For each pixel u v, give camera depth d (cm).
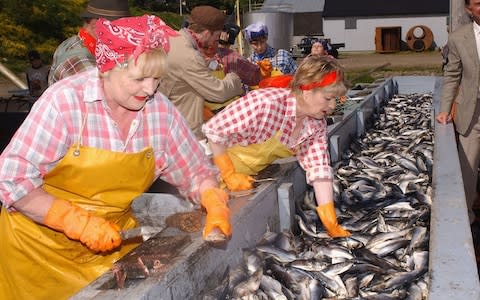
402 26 3916
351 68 2720
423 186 529
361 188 520
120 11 368
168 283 246
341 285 321
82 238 256
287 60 773
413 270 334
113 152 262
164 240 279
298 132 355
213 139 344
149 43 231
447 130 546
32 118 250
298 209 425
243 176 361
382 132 813
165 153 282
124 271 248
